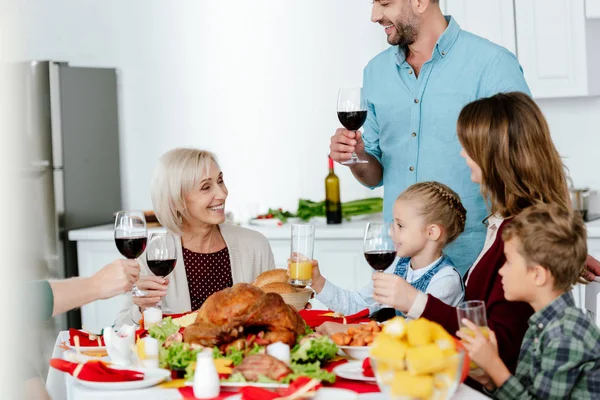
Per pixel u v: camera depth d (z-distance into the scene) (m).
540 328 1.69
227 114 4.81
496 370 1.59
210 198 2.59
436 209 2.23
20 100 0.87
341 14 4.64
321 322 2.13
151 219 4.53
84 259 4.44
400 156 2.93
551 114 4.34
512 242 1.71
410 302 1.85
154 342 1.69
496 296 1.86
